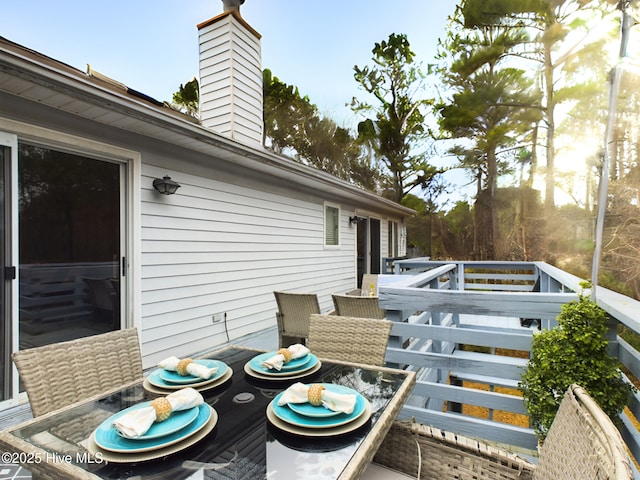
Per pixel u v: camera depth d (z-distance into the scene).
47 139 2.47
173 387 1.33
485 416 4.04
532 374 1.76
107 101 2.40
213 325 3.93
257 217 4.67
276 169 4.51
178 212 3.53
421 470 1.30
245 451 0.94
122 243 3.03
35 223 2.46
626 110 5.85
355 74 15.25
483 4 9.45
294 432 1.01
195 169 3.72
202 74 4.84
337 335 1.88
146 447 0.91
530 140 11.72
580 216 10.68
